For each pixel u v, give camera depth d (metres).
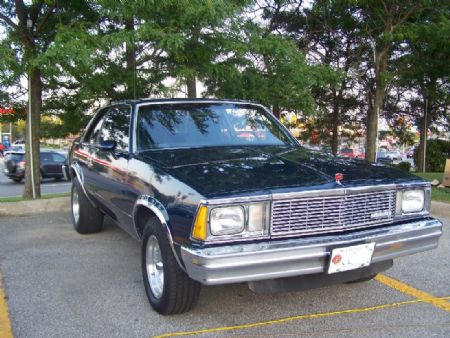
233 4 7.11
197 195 3.08
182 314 3.70
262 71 8.84
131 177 4.11
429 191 3.85
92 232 6.37
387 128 20.86
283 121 18.81
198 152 4.12
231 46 7.44
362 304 3.93
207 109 4.91
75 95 9.30
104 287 4.33
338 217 3.33
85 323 3.56
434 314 3.72
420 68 14.90
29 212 7.91
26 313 3.74
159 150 4.27
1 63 6.57
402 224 3.64
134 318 3.64
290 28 14.18
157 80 7.97
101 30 7.27
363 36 14.17
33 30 8.24
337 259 3.20
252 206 3.10
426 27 12.52
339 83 10.29
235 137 4.69
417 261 5.12
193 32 7.20
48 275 4.67
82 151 6.02
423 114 19.17
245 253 2.96
